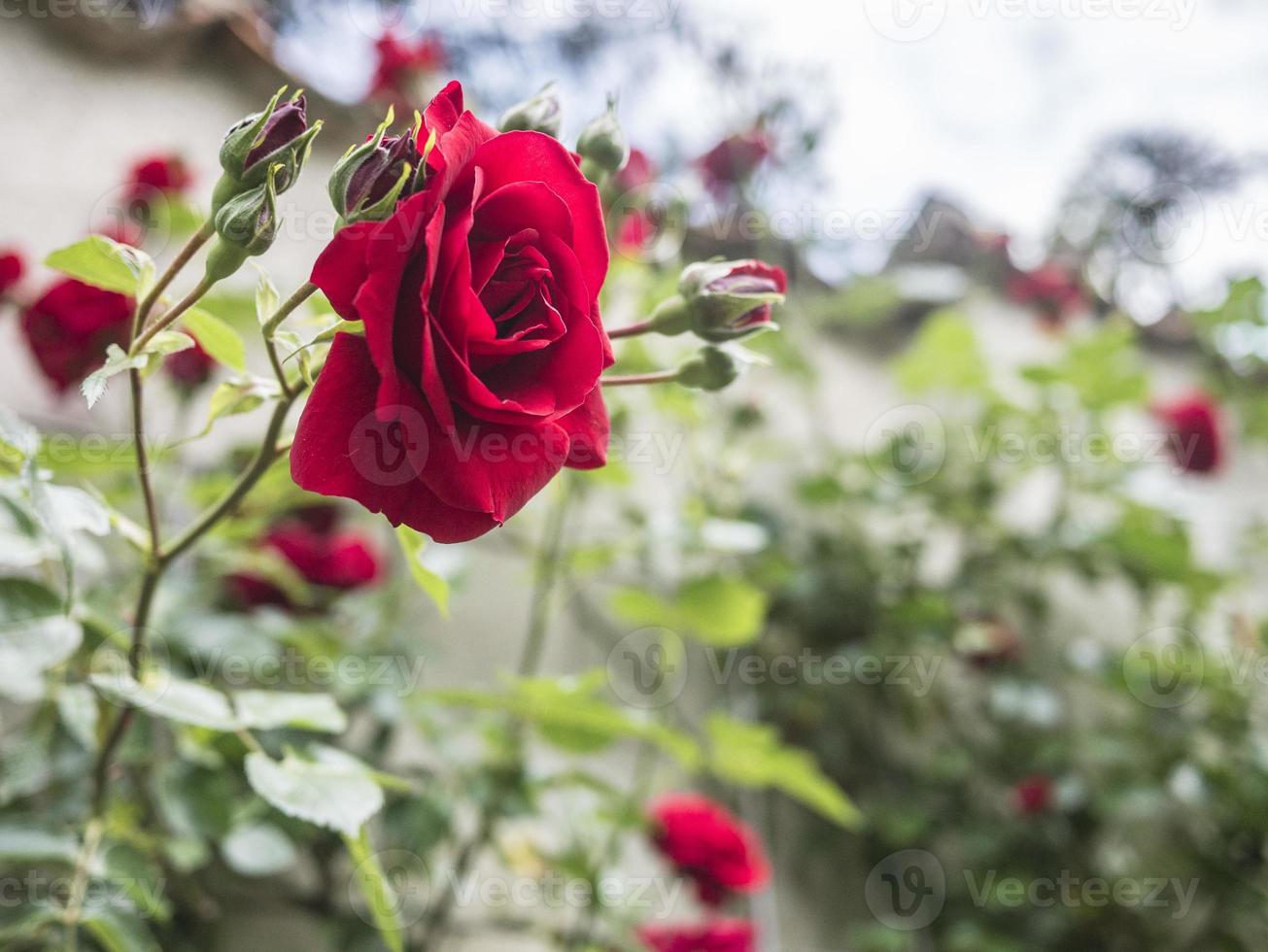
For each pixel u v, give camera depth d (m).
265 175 0.32
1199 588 1.07
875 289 1.10
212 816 0.46
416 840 0.58
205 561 0.59
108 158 0.69
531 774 0.62
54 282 0.53
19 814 0.41
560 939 0.66
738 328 0.37
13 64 0.66
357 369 0.30
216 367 0.58
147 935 0.40
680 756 0.58
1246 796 1.01
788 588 0.97
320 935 0.64
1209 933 1.02
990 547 1.10
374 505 0.30
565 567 0.68
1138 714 1.07
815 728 0.99
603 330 0.32
